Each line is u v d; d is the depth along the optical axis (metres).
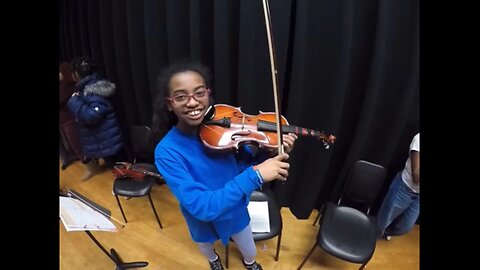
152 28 2.23
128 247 2.13
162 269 1.96
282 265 1.97
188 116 1.02
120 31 2.45
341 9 1.71
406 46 1.75
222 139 1.23
